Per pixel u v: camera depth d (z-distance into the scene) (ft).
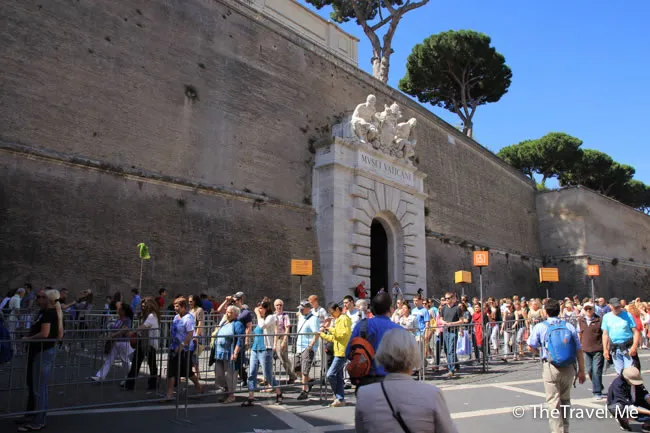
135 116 52.47
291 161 67.36
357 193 70.03
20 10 45.85
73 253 45.27
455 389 35.22
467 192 106.52
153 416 25.85
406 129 81.82
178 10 58.65
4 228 41.73
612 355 32.40
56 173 45.73
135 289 46.55
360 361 18.86
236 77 63.10
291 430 23.89
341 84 79.00
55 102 46.83
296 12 90.74
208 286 54.60
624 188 185.26
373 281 78.18
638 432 24.81
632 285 138.72
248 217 60.44
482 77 138.82
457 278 69.56
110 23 52.24
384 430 10.81
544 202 136.05
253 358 29.71
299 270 56.29
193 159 56.65
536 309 54.08
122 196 49.83
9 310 37.96
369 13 120.47
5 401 28.40
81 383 27.61
